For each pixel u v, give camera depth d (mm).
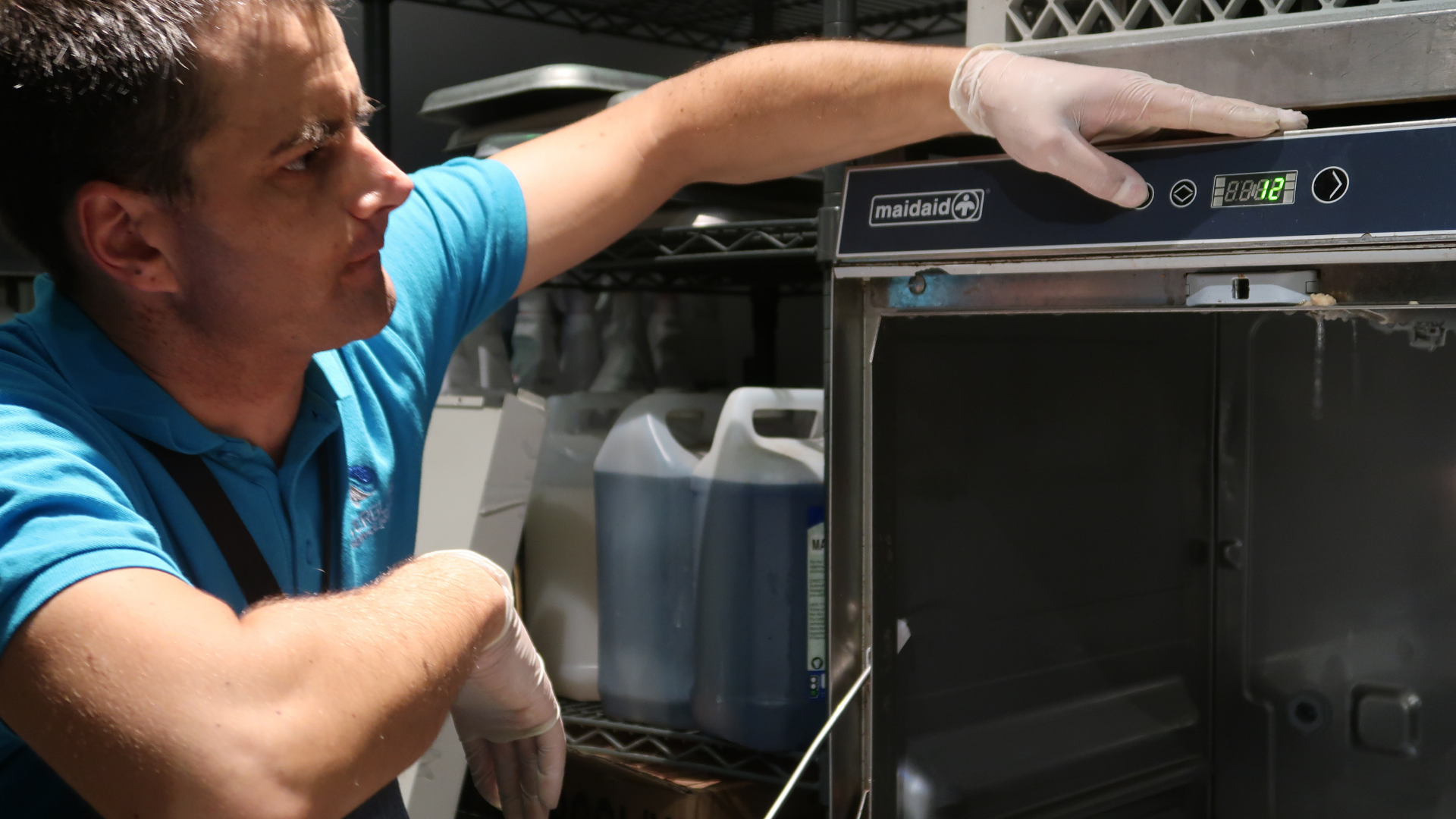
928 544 1049
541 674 939
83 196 688
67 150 676
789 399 1463
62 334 758
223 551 800
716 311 2189
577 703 1688
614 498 1559
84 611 581
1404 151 745
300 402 888
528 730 951
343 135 741
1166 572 1327
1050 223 870
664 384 2018
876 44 1012
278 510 847
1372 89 763
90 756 576
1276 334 1294
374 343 972
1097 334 1229
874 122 995
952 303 937
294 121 697
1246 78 820
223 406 819
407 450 990
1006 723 1150
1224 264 800
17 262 1438
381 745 635
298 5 704
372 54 1845
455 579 771
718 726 1438
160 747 568
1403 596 1218
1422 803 1217
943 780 1079
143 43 644
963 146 1091
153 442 780
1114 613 1266
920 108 958
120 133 664
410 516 999
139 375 765
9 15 663
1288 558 1306
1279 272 793
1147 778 1290
